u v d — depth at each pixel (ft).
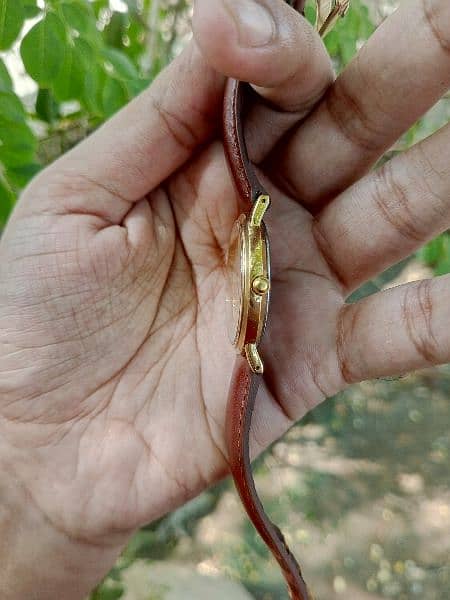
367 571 1.39
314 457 1.55
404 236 0.43
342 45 0.66
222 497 1.34
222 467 0.43
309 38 0.34
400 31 0.38
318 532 1.42
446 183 0.41
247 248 0.34
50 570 0.44
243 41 0.32
